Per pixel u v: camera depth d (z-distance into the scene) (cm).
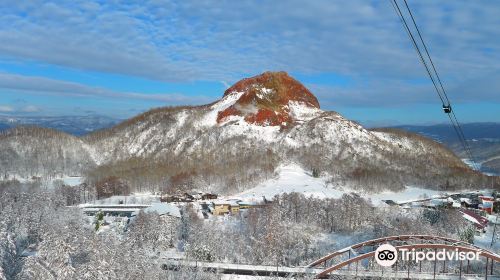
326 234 14938
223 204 17988
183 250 12644
